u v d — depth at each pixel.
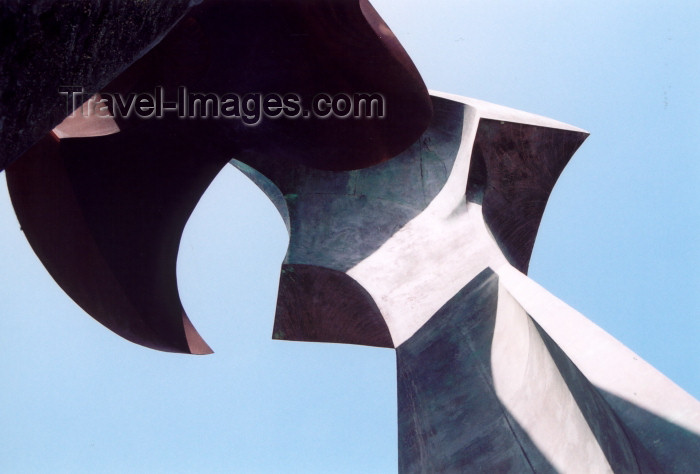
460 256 10.66
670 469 5.28
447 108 12.18
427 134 12.38
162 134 10.95
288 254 12.17
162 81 10.34
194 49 9.65
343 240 12.03
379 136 11.04
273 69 9.85
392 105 10.39
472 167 11.82
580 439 6.73
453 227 11.11
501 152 11.43
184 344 11.91
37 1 3.74
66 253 10.82
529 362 8.16
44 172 10.11
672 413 5.68
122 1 4.43
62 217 10.56
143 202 11.35
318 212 12.52
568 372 6.98
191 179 11.73
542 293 8.40
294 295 12.58
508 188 11.84
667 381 6.00
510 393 8.30
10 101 3.88
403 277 10.98
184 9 5.21
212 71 10.05
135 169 11.05
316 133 11.12
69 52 4.19
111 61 4.67
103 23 4.37
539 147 11.56
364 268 11.43
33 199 10.16
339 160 11.73
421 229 11.52
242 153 13.01
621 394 6.03
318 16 8.65
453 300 10.13
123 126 10.66
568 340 7.09
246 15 8.80
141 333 11.88
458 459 8.28
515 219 12.45
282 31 9.03
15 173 9.73
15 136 4.07
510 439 7.85
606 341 6.85
